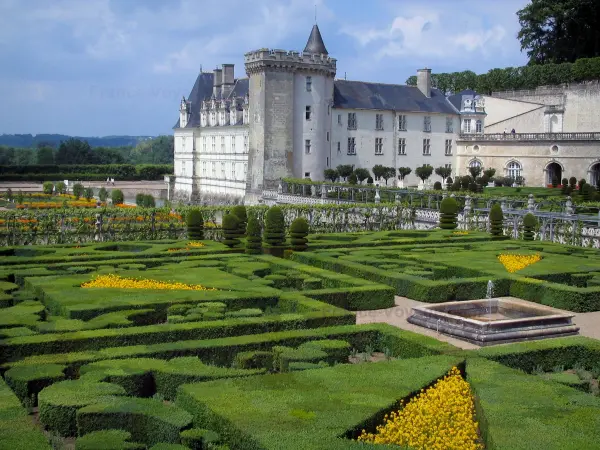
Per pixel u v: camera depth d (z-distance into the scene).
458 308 25.50
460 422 14.11
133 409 14.15
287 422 13.24
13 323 20.81
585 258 36.31
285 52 84.44
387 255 36.16
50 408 14.55
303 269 31.48
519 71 108.81
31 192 104.06
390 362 17.36
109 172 135.50
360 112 93.06
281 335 19.95
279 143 85.44
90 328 20.59
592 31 106.69
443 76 125.81
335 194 75.75
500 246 40.06
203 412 14.12
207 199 104.75
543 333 22.44
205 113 107.12
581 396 15.20
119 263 32.47
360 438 13.24
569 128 99.19
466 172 100.62
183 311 22.97
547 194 73.12
